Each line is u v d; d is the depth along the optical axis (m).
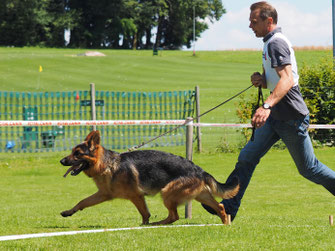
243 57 58.28
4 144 17.20
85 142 6.36
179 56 60.97
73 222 7.07
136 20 86.69
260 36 6.04
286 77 5.71
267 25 5.92
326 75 16.72
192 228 5.71
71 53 61.91
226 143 16.88
